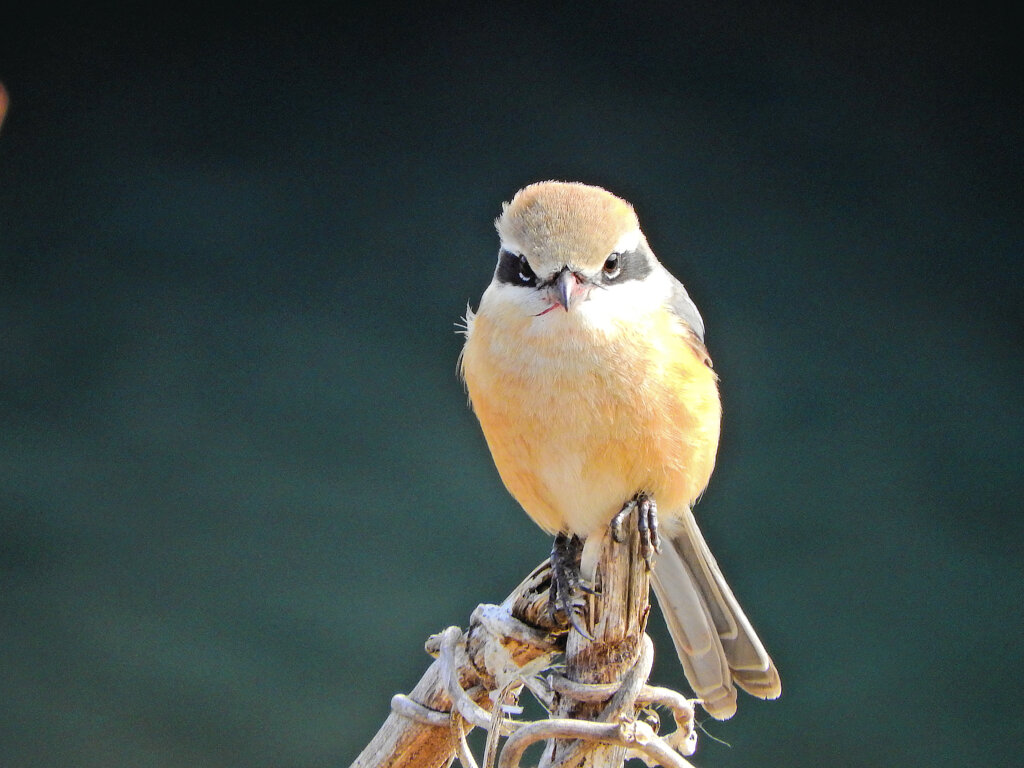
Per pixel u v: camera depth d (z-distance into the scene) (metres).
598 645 5.33
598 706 5.33
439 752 5.35
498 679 5.34
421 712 5.34
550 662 5.35
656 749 5.32
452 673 5.34
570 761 5.32
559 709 5.33
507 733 5.33
